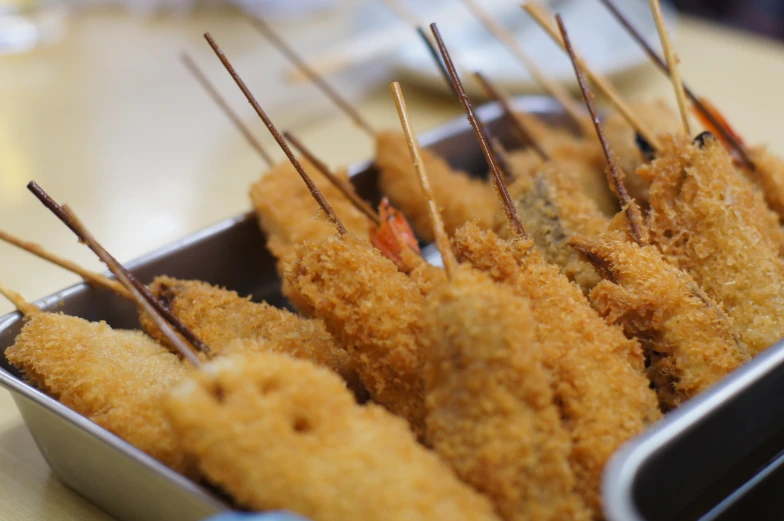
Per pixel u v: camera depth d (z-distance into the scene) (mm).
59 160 774
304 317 575
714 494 470
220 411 436
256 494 435
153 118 846
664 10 953
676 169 550
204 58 966
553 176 578
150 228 707
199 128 832
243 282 617
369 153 783
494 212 608
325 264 498
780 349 472
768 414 476
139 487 473
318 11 1091
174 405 436
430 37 856
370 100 889
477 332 455
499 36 687
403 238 574
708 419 448
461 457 455
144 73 936
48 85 905
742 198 547
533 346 464
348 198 597
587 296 540
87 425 471
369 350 492
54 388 508
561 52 872
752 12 1276
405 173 651
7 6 1003
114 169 768
